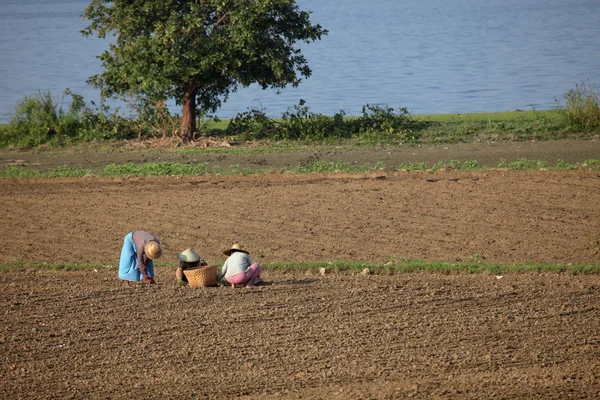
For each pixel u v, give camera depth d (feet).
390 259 177.17
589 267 164.35
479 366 116.06
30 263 180.34
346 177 259.60
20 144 346.74
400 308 140.97
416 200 226.99
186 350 123.54
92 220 219.82
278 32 339.98
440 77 583.17
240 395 108.47
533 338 126.21
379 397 105.91
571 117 339.77
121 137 355.36
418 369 115.14
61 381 114.01
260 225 209.36
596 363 116.16
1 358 121.90
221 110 465.06
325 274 168.86
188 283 159.33
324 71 640.58
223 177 265.75
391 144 324.60
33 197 248.32
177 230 207.72
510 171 255.50
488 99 478.18
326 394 107.55
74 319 137.90
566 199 221.25
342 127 349.20
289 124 350.23
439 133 338.95
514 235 192.44
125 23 320.70
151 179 266.57
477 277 162.71
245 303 144.97
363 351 121.80
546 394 106.22
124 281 163.22
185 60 319.06
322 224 208.03
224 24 328.70
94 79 344.08
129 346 125.70
